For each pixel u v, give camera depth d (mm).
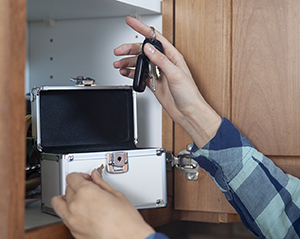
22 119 450
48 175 623
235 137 672
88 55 901
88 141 759
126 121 800
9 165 436
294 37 724
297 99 724
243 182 667
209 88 772
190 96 640
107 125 781
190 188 792
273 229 668
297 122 726
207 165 692
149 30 698
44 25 944
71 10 808
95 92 773
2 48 437
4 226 437
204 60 773
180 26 786
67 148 723
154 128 832
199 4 773
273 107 738
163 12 804
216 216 786
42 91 715
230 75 764
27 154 749
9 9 430
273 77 737
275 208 665
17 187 448
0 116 440
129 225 438
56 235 526
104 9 790
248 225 691
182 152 789
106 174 632
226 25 759
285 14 728
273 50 736
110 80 881
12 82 436
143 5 764
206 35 770
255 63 746
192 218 807
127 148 747
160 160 685
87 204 464
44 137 714
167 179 798
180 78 618
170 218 790
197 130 684
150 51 602
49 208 616
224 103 764
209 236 904
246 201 670
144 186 668
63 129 735
